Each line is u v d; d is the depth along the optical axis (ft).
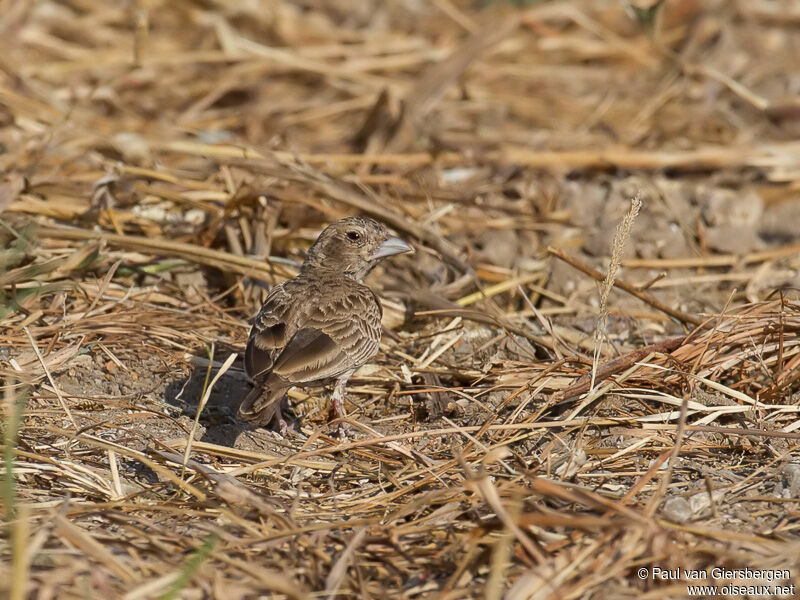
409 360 38.47
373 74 67.51
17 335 36.47
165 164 52.08
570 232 49.52
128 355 36.99
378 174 53.36
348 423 33.73
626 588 23.65
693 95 66.64
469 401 35.06
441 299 40.96
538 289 44.42
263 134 58.23
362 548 25.46
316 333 32.48
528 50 72.33
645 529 24.26
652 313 42.80
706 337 35.37
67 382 34.78
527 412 33.42
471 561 24.61
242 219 45.55
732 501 27.99
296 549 25.41
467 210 50.78
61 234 42.75
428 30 74.95
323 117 62.85
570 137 60.64
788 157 56.85
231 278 42.78
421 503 26.73
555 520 24.09
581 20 70.69
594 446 31.24
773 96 65.67
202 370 36.76
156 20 72.13
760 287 44.96
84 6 72.64
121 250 43.24
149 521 26.55
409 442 32.58
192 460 30.76
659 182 53.93
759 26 75.87
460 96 66.08
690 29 73.31
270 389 30.53
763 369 34.55
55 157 49.19
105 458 30.60
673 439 31.37
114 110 58.95
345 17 77.30
